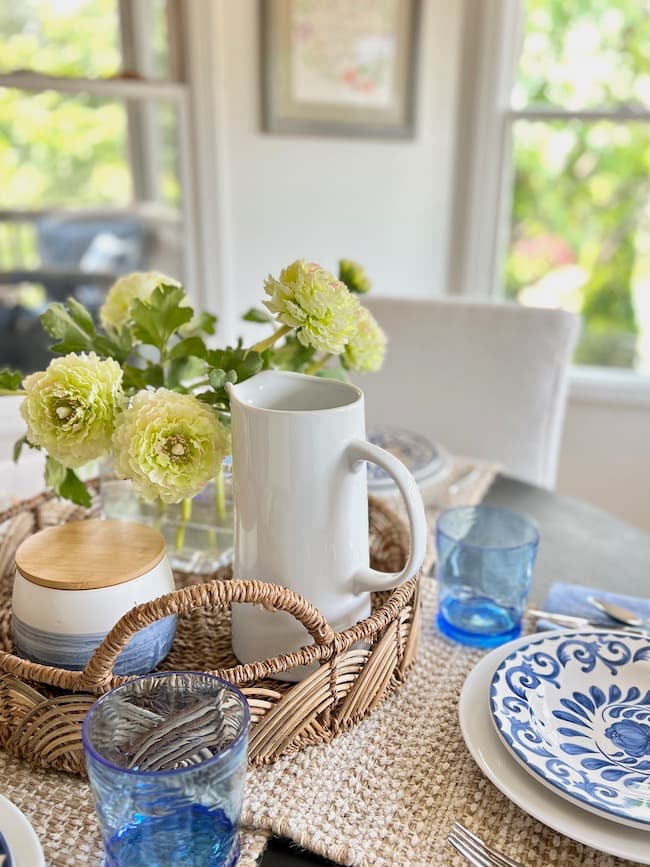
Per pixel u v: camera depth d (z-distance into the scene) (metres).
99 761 0.44
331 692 0.59
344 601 0.64
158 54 2.08
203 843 0.47
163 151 2.18
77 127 2.06
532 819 0.54
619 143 2.13
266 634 0.64
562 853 0.51
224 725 0.50
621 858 0.50
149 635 0.63
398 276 2.39
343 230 2.30
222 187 2.16
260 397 0.66
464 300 1.59
